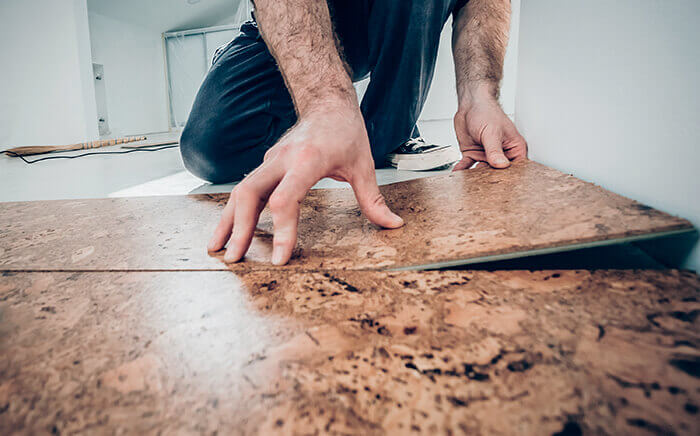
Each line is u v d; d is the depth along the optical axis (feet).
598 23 2.23
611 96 2.16
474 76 3.70
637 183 1.98
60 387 1.08
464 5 4.31
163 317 1.44
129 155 9.45
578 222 1.84
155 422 0.94
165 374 1.12
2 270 2.00
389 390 1.01
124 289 1.70
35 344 1.30
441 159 5.75
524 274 1.65
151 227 2.69
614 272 1.61
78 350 1.26
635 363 1.05
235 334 1.30
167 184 5.41
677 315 1.26
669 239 1.77
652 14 1.81
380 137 5.69
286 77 2.59
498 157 3.07
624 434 0.83
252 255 2.01
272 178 2.00
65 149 10.98
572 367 1.05
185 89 21.47
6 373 1.15
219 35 20.33
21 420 0.97
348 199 3.22
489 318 1.32
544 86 2.91
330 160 2.01
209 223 2.73
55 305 1.58
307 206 3.04
